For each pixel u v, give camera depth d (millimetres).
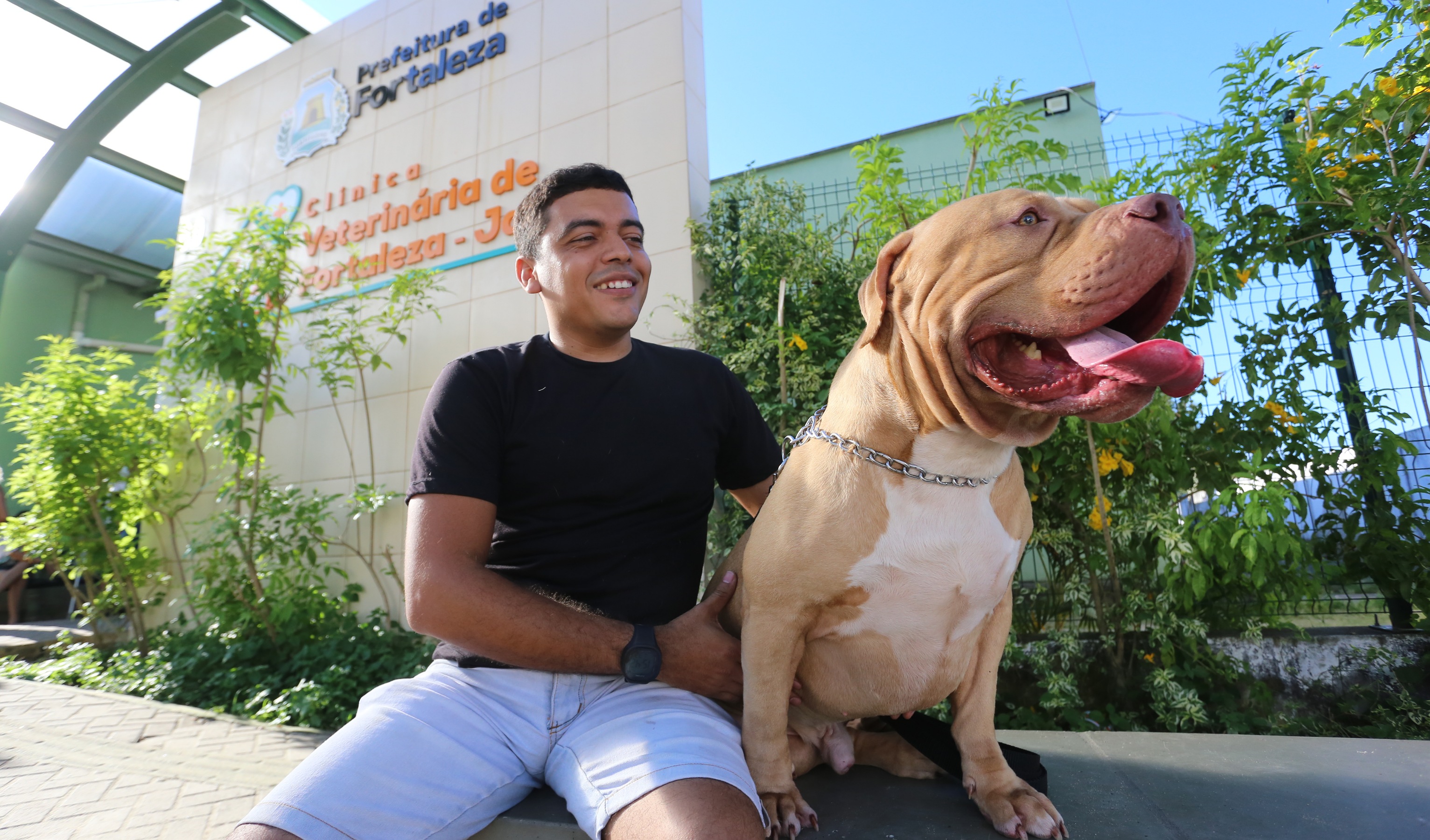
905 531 1279
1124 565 3199
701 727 1284
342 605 5133
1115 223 1066
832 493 1310
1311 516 3336
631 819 1139
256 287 5410
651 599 1567
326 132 6578
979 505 1308
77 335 9289
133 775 2979
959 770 1456
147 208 8930
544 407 1593
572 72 5297
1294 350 3199
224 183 7281
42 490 5527
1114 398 1054
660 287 4594
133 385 5848
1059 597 3350
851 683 1406
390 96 6230
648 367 1746
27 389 5637
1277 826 1316
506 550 1567
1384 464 3008
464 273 5480
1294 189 2998
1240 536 2705
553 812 1354
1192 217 3150
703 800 1105
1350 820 1330
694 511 1707
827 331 3977
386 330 5324
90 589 5863
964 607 1325
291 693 3904
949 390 1220
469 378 1574
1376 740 1830
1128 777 1615
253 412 6164
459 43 5934
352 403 5754
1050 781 1604
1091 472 3193
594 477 1565
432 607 1305
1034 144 3342
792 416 3783
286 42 7426
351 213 6270
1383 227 2945
